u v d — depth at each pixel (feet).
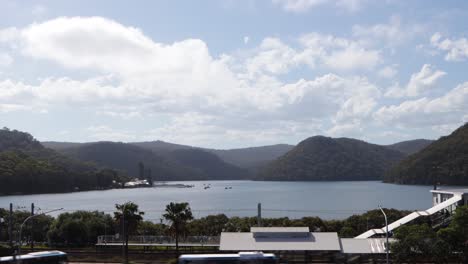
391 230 301.22
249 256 203.10
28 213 400.88
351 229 341.00
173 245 297.94
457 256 247.29
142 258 274.36
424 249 235.40
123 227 279.08
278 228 262.47
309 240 252.83
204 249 287.69
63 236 339.98
